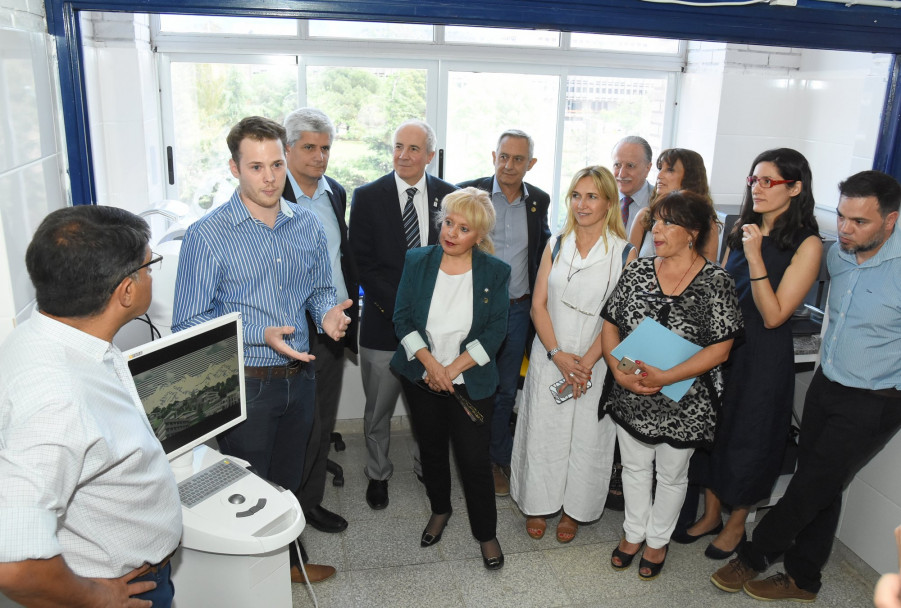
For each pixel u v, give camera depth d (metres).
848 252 2.19
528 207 2.87
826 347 2.25
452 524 2.75
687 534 2.67
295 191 2.42
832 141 3.31
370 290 2.63
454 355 2.30
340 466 3.12
